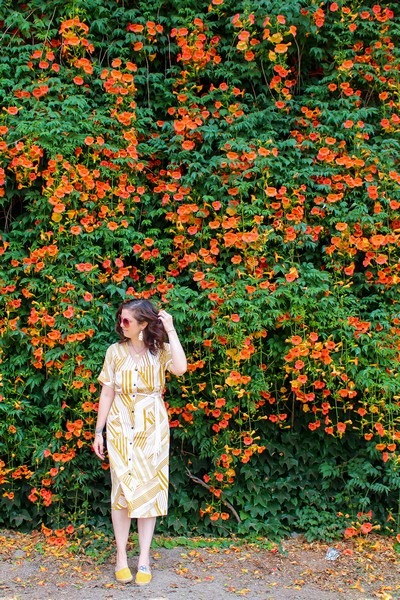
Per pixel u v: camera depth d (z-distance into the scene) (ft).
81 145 13.23
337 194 13.76
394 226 14.12
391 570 11.72
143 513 10.48
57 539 12.42
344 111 13.97
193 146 13.62
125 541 10.94
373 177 14.03
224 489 13.42
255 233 12.94
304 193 13.79
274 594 10.54
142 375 10.77
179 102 14.17
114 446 10.79
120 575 10.76
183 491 13.55
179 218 13.48
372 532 13.47
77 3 13.51
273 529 13.11
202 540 12.92
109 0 14.48
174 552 12.32
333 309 13.26
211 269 13.37
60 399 13.00
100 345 12.84
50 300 12.93
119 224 13.41
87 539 12.51
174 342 11.00
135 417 10.72
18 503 13.09
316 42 14.74
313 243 13.56
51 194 12.84
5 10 13.70
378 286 13.97
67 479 12.75
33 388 13.28
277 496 13.55
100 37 14.42
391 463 13.33
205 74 14.34
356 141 13.93
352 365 13.15
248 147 13.29
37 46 13.48
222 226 13.24
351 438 13.93
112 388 11.11
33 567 11.41
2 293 12.82
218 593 10.48
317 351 12.89
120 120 13.39
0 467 12.66
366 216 13.47
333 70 14.73
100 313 13.00
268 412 13.91
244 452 12.99
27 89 13.10
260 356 13.29
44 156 13.42
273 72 14.58
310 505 13.57
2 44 13.65
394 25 14.65
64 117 12.96
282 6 13.69
